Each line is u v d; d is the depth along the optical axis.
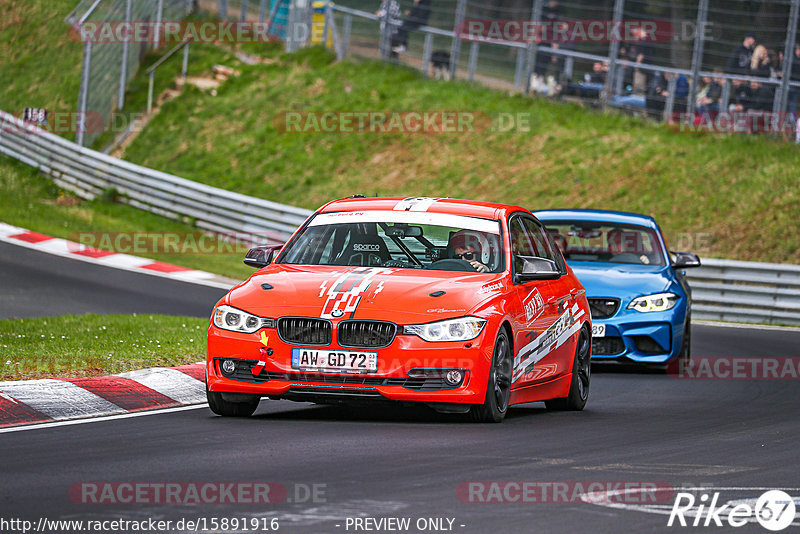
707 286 72.75
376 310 27.75
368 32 121.88
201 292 66.06
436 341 27.59
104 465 21.89
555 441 26.42
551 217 48.75
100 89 113.75
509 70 111.62
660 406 35.38
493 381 28.52
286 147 110.69
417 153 106.25
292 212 89.06
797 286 72.19
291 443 24.89
